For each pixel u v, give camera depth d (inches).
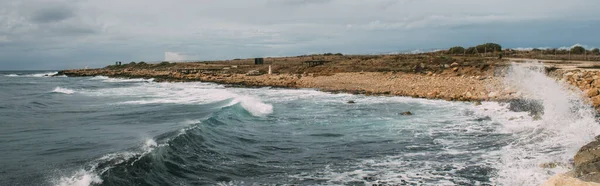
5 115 703.1
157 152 358.3
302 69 2046.0
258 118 667.4
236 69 2501.2
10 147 424.5
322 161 396.8
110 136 483.5
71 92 1312.7
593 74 879.7
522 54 2145.7
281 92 1213.7
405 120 639.1
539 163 365.7
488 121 609.0
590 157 327.0
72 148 416.2
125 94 1205.1
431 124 599.2
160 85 1706.4
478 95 880.9
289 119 660.7
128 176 307.1
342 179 340.5
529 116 613.3
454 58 1894.7
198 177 337.7
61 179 301.9
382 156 415.5
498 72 1227.9
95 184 281.7
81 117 672.4
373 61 2023.9
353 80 1428.4
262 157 409.7
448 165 378.6
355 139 499.5
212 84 1694.1
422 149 444.8
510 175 341.7
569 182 262.1
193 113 702.5
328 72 1820.9
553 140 452.8
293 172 359.6
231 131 531.8
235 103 772.0
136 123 596.7
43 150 407.8
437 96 930.7
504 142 463.5
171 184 316.2
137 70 3208.7
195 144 429.4
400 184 328.2
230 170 361.7
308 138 506.3
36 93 1272.1
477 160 392.5
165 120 622.5
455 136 510.0
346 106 830.5
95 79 2512.3
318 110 773.9
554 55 2021.4
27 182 301.1
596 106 619.8
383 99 939.3
